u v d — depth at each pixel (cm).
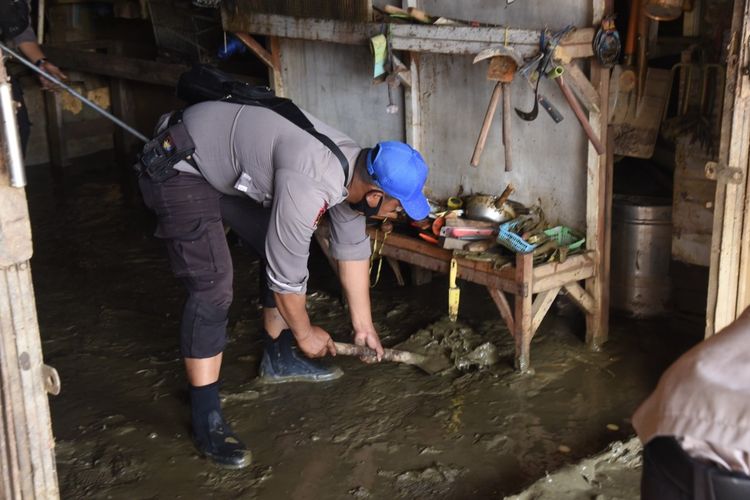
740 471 147
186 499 299
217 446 319
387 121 443
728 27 360
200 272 307
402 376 375
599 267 380
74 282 485
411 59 418
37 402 197
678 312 407
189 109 306
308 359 381
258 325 427
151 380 379
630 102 384
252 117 294
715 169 305
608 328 406
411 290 458
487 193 416
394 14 395
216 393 326
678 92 402
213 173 300
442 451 321
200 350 316
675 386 156
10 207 183
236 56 584
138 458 323
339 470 313
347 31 404
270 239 289
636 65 380
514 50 340
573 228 385
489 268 368
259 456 323
